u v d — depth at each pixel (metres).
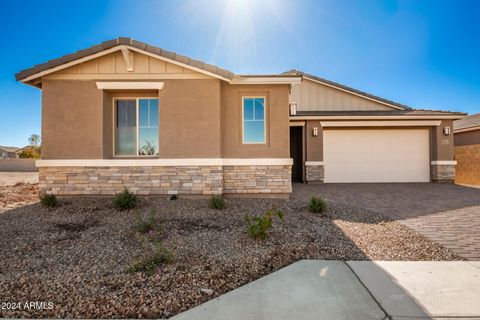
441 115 14.20
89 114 8.45
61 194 8.40
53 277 3.71
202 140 8.53
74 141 8.42
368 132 14.70
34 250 4.59
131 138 8.98
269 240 5.13
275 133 9.02
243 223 6.18
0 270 3.89
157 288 3.52
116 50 8.24
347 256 4.65
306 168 14.48
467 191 11.48
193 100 8.56
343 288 3.56
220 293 3.48
